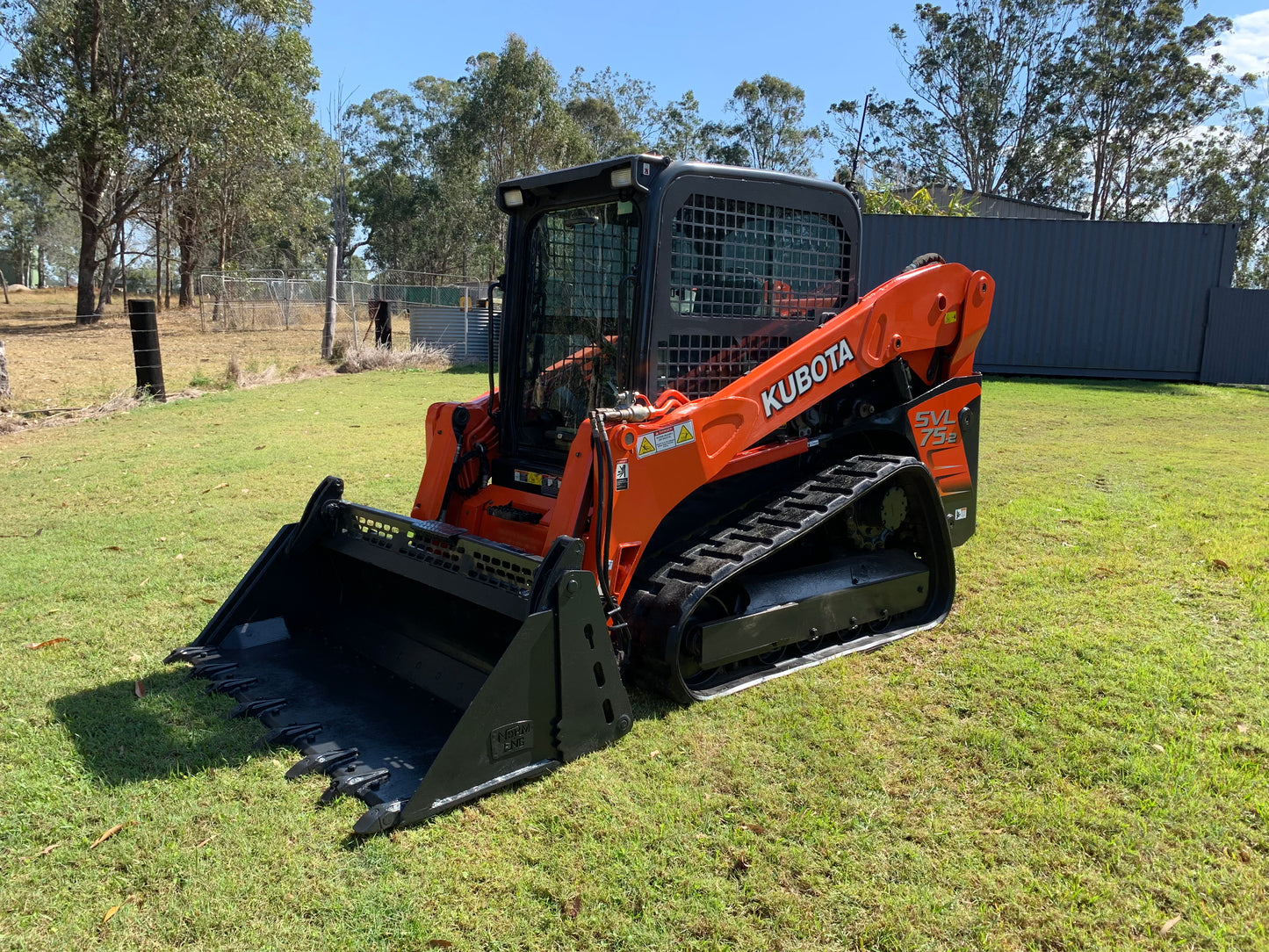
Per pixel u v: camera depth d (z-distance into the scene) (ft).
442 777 9.46
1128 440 32.50
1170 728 11.14
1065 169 140.56
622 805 9.64
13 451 29.81
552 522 11.46
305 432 33.01
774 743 10.96
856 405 14.70
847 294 14.57
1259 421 37.42
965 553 18.54
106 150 93.66
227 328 92.63
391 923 7.88
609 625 11.25
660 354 11.97
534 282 13.82
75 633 14.43
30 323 106.11
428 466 14.24
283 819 9.30
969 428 16.49
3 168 99.55
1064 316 53.62
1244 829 9.10
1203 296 52.54
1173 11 125.39
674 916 7.97
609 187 12.22
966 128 139.13
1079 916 7.92
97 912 8.03
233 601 13.75
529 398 13.92
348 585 14.40
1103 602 15.58
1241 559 17.39
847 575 13.83
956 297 15.64
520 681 10.03
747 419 12.51
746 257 12.92
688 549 12.88
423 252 196.75
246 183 123.95
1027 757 10.53
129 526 20.74
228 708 11.77
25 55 90.99
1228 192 140.67
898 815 9.45
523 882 8.41
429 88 190.90
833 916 7.98
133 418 36.35
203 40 100.73
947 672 13.01
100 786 9.95
